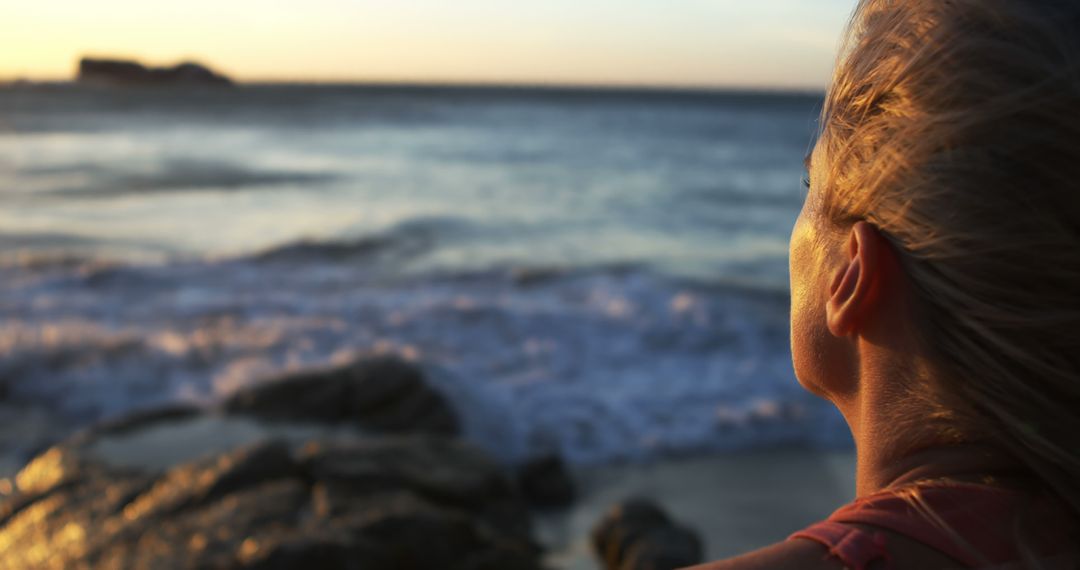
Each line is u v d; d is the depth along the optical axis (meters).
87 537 3.74
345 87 176.75
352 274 14.95
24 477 5.02
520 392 8.48
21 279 13.45
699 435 7.70
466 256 17.58
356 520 3.80
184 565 3.36
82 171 33.38
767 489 6.68
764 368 9.38
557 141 51.50
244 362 9.60
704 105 122.81
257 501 3.96
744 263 17.31
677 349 10.02
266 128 58.72
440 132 57.97
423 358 9.44
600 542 5.10
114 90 114.19
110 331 10.55
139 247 19.00
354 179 32.50
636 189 30.00
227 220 22.80
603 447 7.47
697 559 4.74
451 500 4.69
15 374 9.09
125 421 6.51
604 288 13.05
